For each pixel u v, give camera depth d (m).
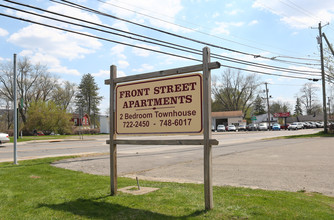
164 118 5.16
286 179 7.60
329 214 4.16
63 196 5.53
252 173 8.68
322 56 32.38
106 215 4.32
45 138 33.78
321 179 7.49
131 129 5.60
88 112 90.94
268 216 4.05
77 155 14.13
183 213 4.30
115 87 5.96
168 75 5.06
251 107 95.56
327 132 32.50
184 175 8.68
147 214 4.29
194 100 4.80
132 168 10.32
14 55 10.82
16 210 4.64
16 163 10.74
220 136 37.12
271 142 22.72
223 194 5.53
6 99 56.09
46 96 63.09
